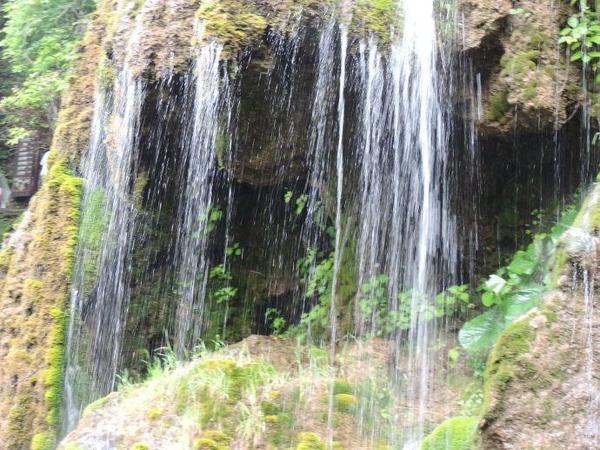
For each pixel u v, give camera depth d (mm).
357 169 5496
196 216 6469
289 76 4875
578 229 3135
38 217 6344
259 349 5645
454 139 5031
